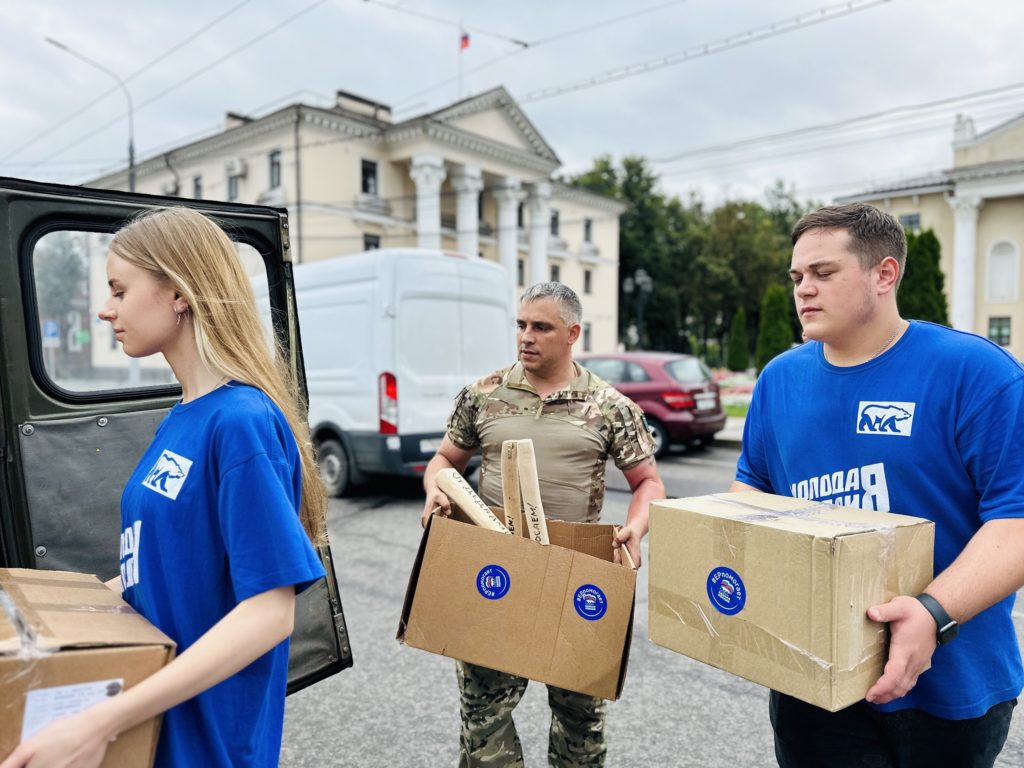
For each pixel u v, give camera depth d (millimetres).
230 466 1054
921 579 1192
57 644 903
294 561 1043
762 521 1178
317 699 2955
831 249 1333
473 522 1799
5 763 853
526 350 2025
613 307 37812
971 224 28969
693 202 49438
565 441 2012
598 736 1898
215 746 1064
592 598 1567
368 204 26000
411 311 6246
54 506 1783
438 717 2803
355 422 6387
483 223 30328
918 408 1287
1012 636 1325
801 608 1092
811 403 1430
